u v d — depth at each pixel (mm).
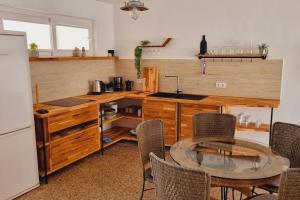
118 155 3971
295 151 2404
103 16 4617
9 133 2660
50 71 3732
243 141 2547
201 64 4199
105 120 4113
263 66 3811
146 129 2529
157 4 4391
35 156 2947
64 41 4113
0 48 2512
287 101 3758
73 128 3525
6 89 2598
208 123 2928
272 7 3656
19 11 3385
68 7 3936
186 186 1548
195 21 4156
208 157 2123
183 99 3875
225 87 4098
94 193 2883
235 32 3922
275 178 1805
